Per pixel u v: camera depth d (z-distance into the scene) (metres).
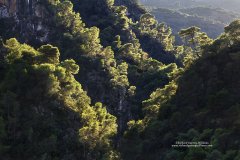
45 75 98.56
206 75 104.06
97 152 98.38
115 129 106.50
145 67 171.25
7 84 95.25
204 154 81.25
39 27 157.50
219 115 92.25
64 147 94.19
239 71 98.31
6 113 91.62
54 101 100.75
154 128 102.50
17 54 104.62
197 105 100.31
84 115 102.31
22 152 87.81
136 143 105.12
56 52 111.31
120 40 194.88
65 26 161.12
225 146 81.94
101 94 139.75
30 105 95.44
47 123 94.81
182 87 107.56
